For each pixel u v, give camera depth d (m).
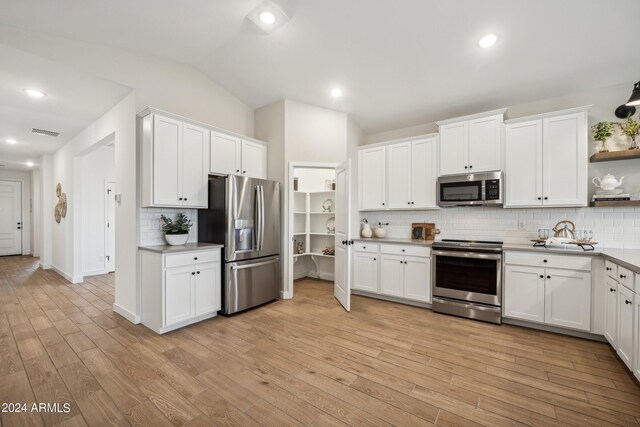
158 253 2.81
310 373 2.14
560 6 2.21
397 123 4.45
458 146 3.61
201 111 3.67
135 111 3.09
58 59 2.65
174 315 2.87
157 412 1.71
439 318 3.29
